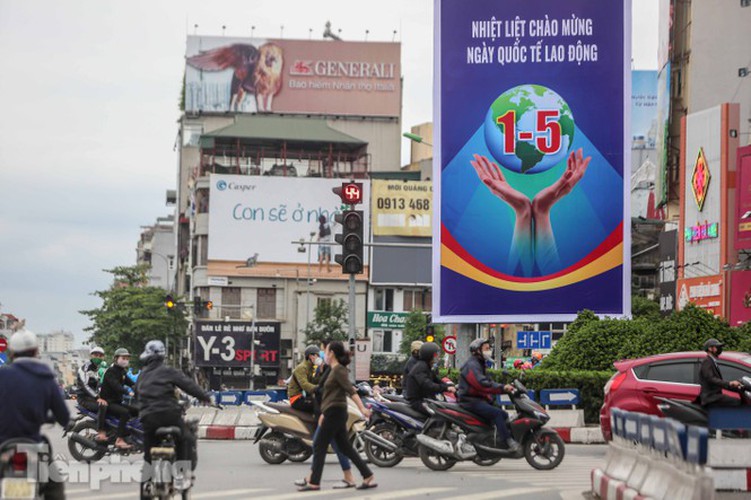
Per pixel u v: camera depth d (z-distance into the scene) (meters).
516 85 40.03
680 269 73.62
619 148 39.78
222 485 17.02
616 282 39.66
